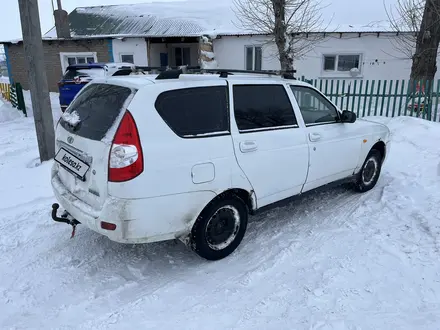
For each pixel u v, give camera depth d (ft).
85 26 62.18
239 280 10.10
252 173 11.14
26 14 19.30
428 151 21.49
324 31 43.29
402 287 9.48
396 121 28.89
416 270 10.16
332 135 13.92
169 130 9.37
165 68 12.57
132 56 54.90
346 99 35.37
